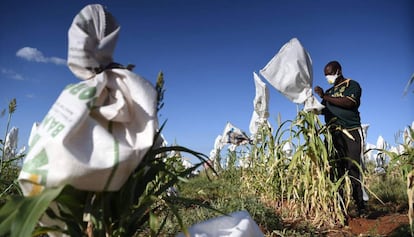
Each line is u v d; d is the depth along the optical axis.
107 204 0.99
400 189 4.16
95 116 0.99
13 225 0.76
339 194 3.13
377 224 2.73
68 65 1.07
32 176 0.88
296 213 3.17
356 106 3.21
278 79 3.12
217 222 1.20
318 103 3.09
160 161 1.12
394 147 5.62
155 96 1.01
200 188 5.19
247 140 5.05
